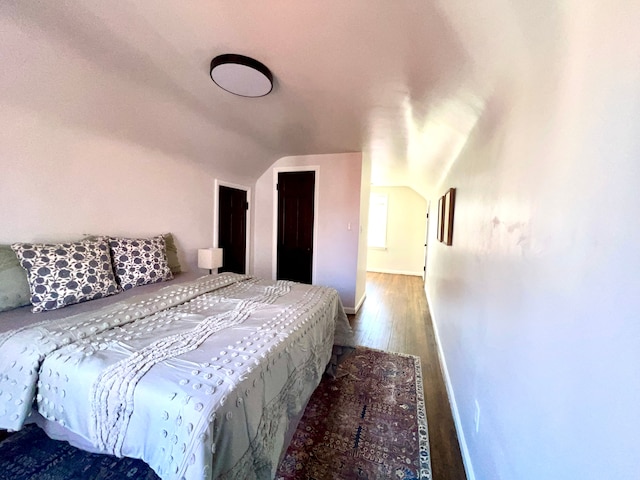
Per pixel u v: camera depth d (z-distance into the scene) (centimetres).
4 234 179
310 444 171
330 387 231
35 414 122
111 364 111
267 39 149
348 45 146
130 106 218
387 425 188
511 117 120
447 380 238
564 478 69
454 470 158
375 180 666
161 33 150
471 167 200
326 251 418
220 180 369
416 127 248
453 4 100
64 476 141
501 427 113
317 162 411
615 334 54
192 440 89
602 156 61
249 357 121
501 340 119
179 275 276
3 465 144
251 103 236
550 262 81
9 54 151
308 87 200
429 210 588
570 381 68
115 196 242
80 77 180
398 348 308
